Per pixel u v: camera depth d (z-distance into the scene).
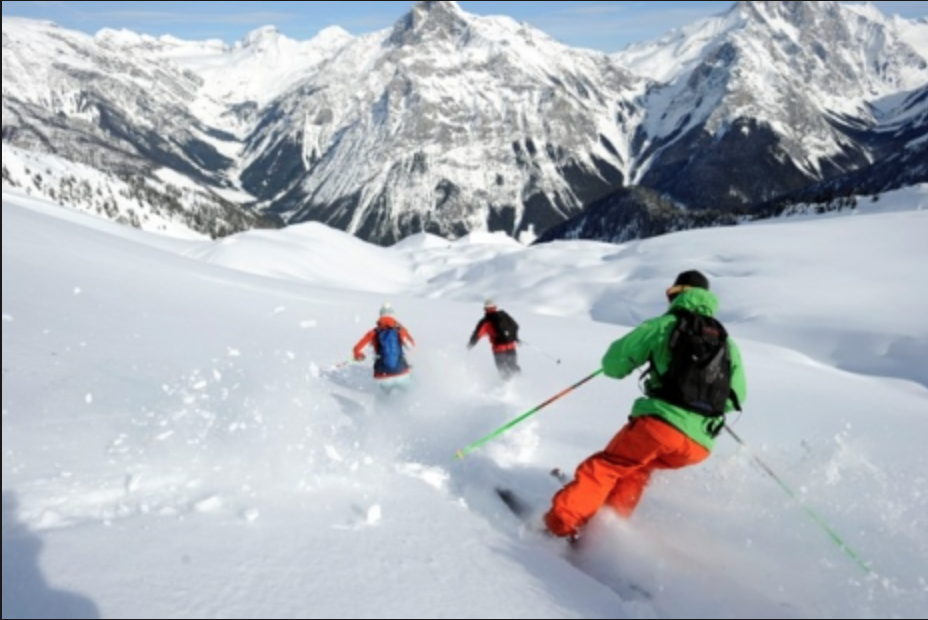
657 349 4.78
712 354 4.63
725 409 4.95
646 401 4.74
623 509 4.69
